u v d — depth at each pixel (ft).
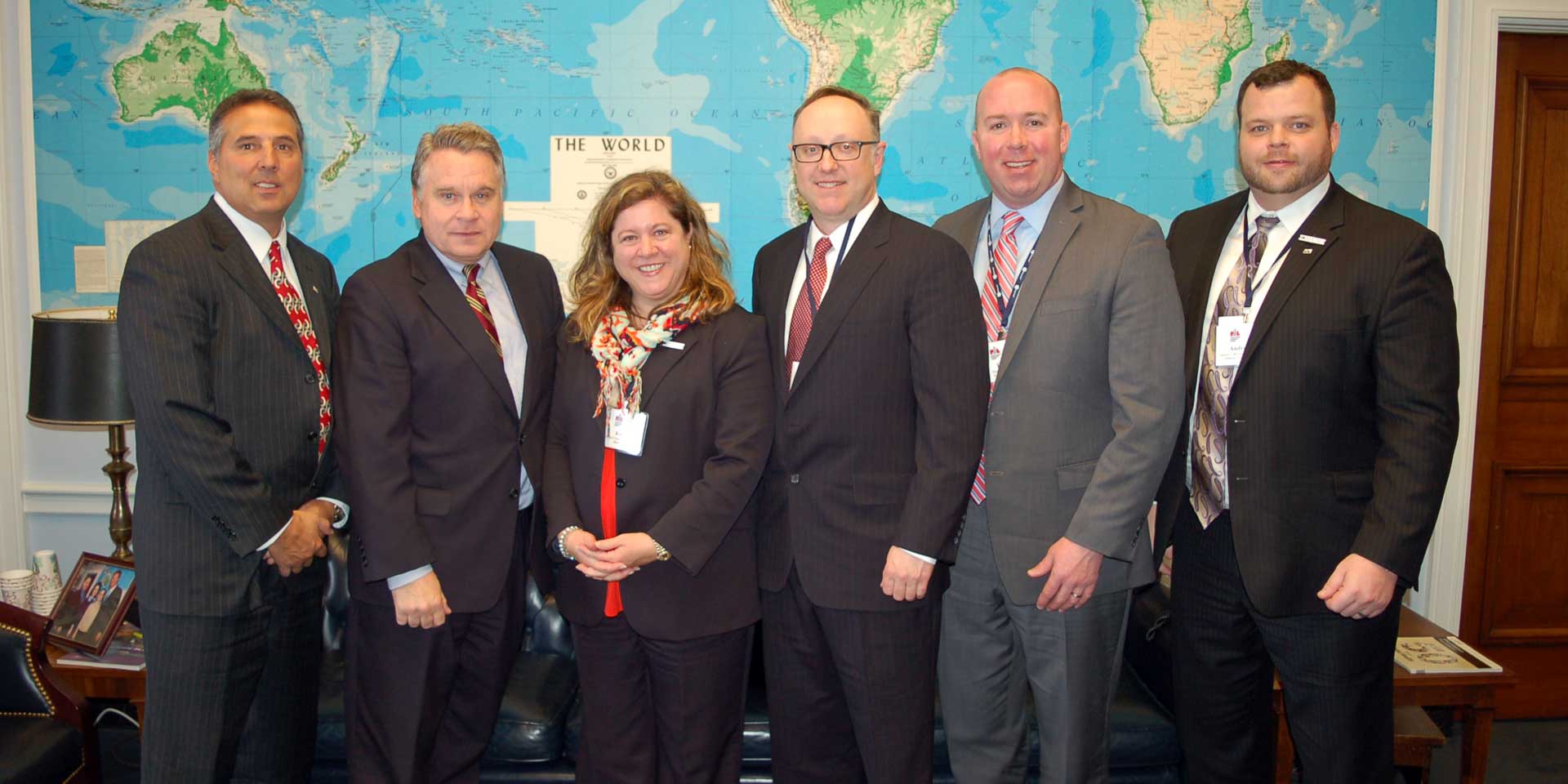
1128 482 5.80
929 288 5.81
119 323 5.83
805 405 5.96
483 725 6.70
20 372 9.67
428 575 5.97
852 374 5.86
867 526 5.93
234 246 6.13
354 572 6.26
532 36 9.26
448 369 6.04
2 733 7.09
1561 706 10.39
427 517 6.06
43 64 9.28
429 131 9.32
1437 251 5.80
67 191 9.40
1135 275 5.93
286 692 6.66
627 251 6.00
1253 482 6.04
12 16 9.27
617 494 5.98
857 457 5.92
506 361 6.48
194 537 5.99
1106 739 6.48
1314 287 5.97
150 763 6.13
